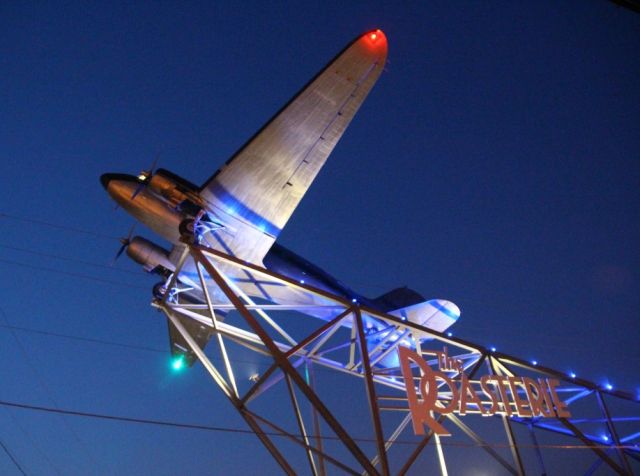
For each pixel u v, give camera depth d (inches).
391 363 956.6
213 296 832.9
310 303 875.4
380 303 962.1
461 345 757.9
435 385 674.8
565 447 725.3
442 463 644.1
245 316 597.6
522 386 752.3
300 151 693.3
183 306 697.6
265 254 769.6
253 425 576.4
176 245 731.4
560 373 796.0
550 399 756.6
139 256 748.0
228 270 780.6
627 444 781.3
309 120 685.9
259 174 690.8
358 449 514.3
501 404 721.0
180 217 698.8
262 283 822.5
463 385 703.7
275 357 581.0
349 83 688.4
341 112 697.0
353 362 759.7
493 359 763.4
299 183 710.5
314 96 680.4
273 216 727.1
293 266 852.0
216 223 698.8
